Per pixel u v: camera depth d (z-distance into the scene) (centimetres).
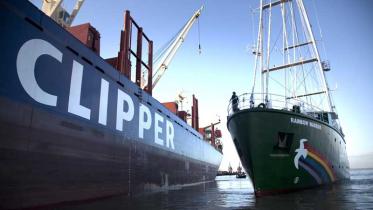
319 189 1764
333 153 2025
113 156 1820
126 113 2070
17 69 1195
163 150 2706
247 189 2450
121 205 1348
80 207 1302
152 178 2370
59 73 1434
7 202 1061
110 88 1892
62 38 1482
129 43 2406
